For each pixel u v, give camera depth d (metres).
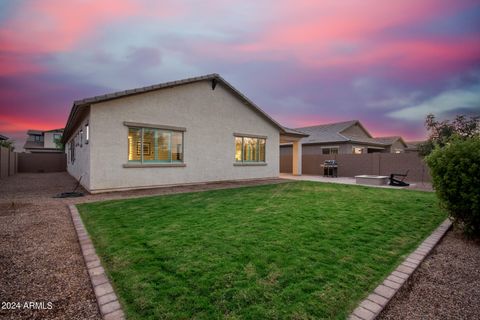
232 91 13.01
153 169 10.21
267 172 15.34
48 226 4.68
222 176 12.80
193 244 3.65
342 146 22.19
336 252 3.41
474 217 4.21
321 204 6.85
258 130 14.70
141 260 3.10
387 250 3.54
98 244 3.66
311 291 2.41
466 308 2.31
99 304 2.18
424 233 4.37
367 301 2.28
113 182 9.13
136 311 2.08
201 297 2.28
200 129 11.78
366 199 7.76
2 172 15.40
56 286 2.54
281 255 3.26
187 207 6.34
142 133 9.89
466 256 3.56
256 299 2.26
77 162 13.56
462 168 4.25
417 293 2.57
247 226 4.61
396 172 16.00
